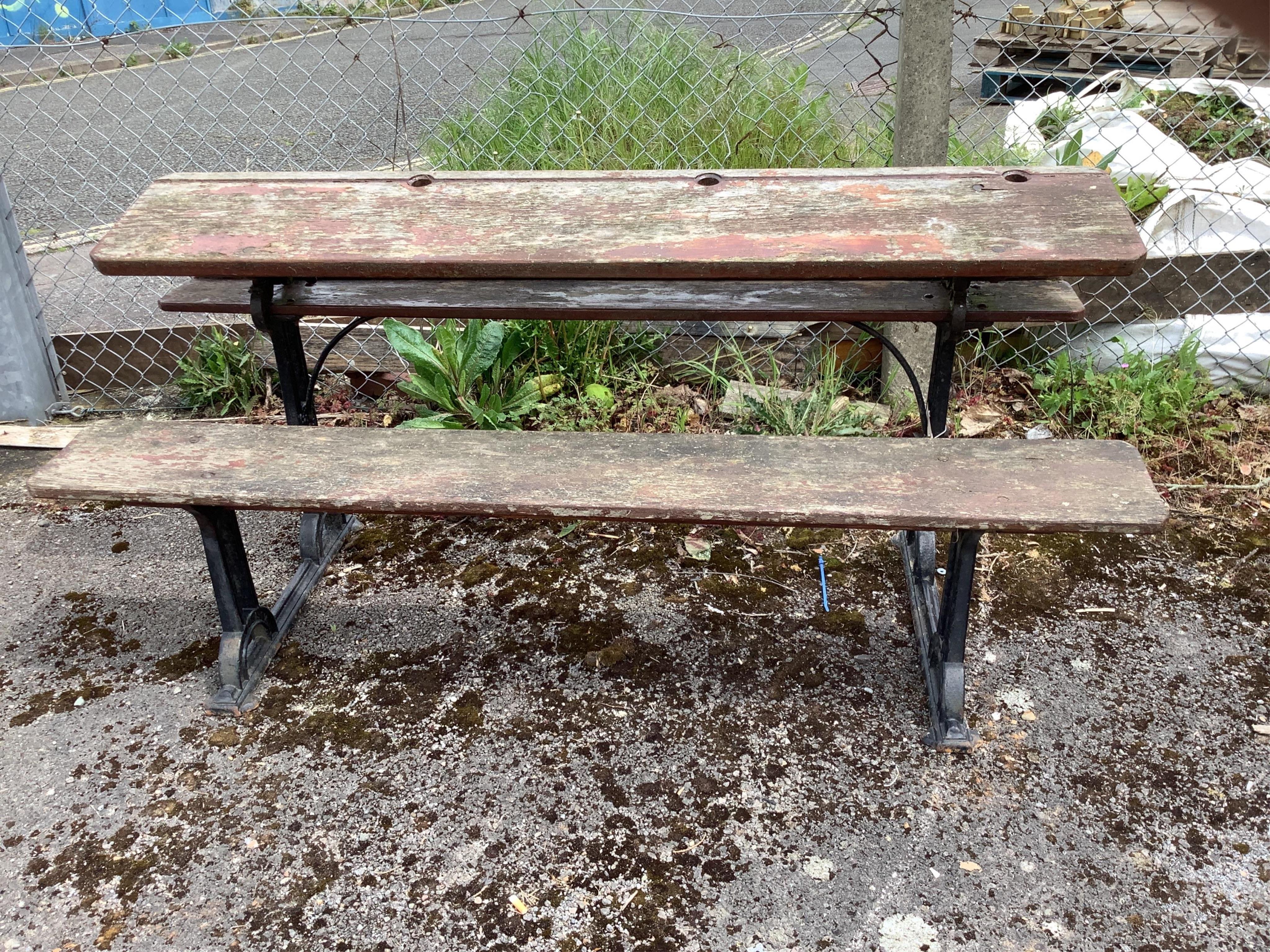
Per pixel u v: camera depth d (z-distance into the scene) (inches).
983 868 77.0
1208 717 90.7
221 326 150.3
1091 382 132.6
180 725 92.7
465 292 105.3
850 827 80.8
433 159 159.3
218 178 100.6
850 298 97.7
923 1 115.8
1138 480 78.4
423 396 133.4
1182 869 76.4
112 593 111.8
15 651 102.7
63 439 141.3
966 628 88.4
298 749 89.8
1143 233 136.4
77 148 290.4
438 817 82.7
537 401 136.5
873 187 90.8
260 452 88.8
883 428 132.0
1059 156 151.2
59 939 73.0
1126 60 181.2
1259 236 134.2
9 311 138.9
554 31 169.5
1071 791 83.6
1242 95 168.9
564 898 75.4
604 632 103.7
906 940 71.6
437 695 95.9
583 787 85.2
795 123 148.7
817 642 101.8
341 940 72.7
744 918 73.5
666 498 78.5
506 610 107.7
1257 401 135.0
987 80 227.6
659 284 104.3
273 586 113.7
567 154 150.3
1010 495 77.0
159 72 386.9
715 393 141.9
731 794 84.1
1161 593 106.9
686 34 156.2
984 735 89.6
